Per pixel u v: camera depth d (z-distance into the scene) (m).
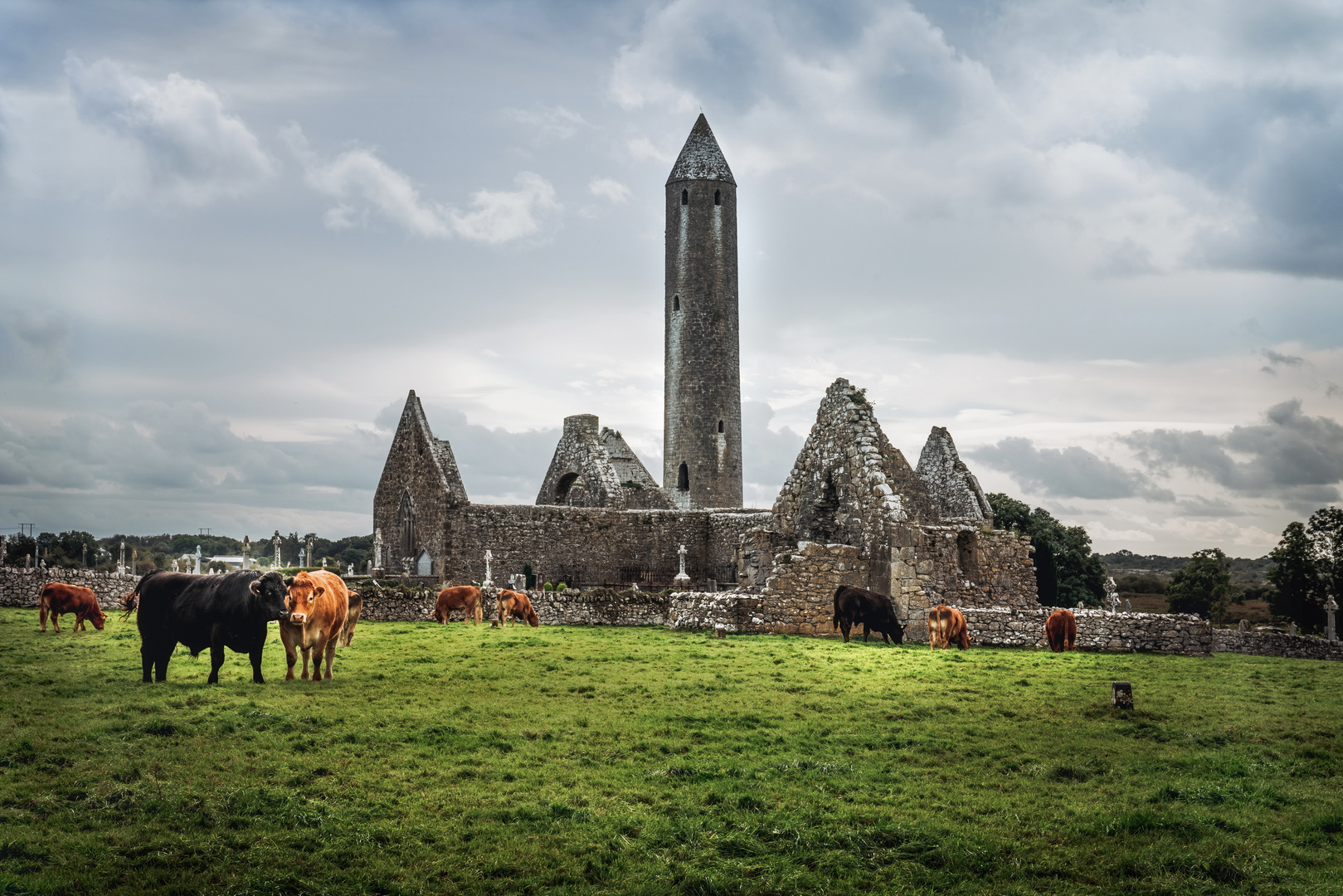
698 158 89.50
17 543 66.69
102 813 12.23
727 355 88.56
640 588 54.69
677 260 89.31
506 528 56.12
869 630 29.33
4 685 18.75
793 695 19.50
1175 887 11.07
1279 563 62.81
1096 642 29.61
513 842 11.85
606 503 61.12
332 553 108.94
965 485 46.88
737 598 30.95
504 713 17.39
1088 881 11.28
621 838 12.03
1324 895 10.81
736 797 13.26
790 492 36.03
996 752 15.70
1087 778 14.55
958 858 11.67
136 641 25.97
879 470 32.91
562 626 33.75
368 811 12.60
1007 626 29.70
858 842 12.07
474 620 34.75
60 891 10.36
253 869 11.02
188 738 15.17
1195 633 29.69
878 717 17.81
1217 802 13.48
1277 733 17.19
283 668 21.66
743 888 10.95
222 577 19.36
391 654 24.33
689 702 18.70
